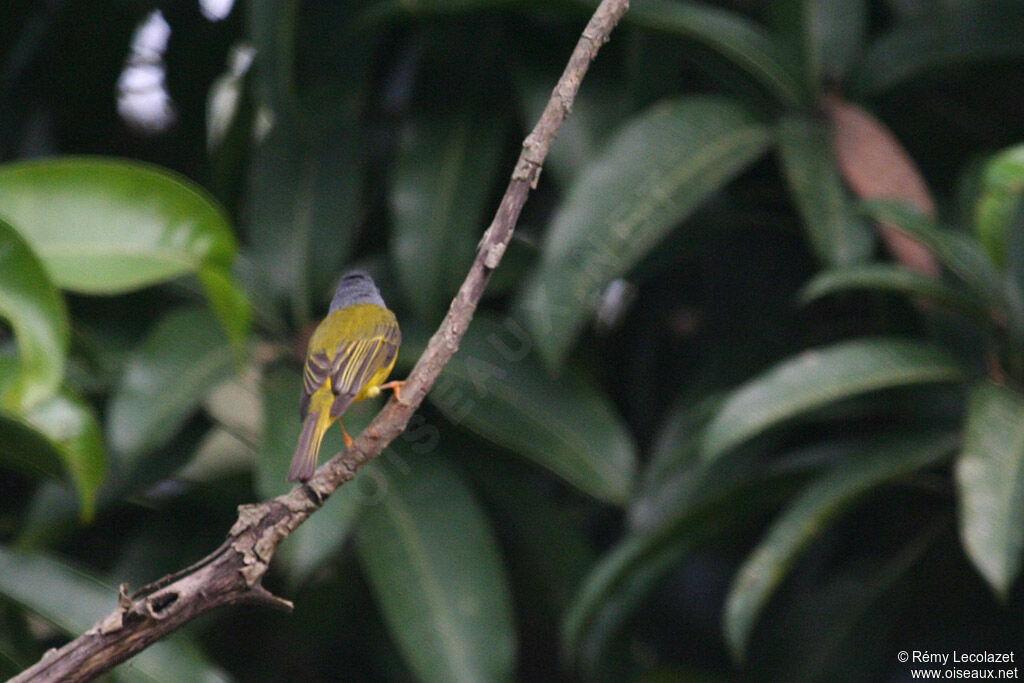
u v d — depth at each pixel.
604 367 9.16
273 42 7.68
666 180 6.93
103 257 5.59
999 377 6.64
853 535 8.44
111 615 3.85
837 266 6.81
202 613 3.94
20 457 6.33
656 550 6.88
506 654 6.74
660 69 7.78
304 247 8.03
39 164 5.46
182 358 6.89
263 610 8.12
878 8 9.20
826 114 7.48
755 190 8.43
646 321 9.24
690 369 9.07
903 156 7.29
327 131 8.28
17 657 6.39
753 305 8.59
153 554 7.52
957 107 8.80
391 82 9.36
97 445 5.77
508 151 8.98
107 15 9.50
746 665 7.54
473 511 7.15
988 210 6.16
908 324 7.51
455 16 8.15
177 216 5.64
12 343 6.19
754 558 6.27
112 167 5.53
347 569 8.08
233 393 8.73
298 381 7.38
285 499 4.05
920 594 7.77
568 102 4.27
